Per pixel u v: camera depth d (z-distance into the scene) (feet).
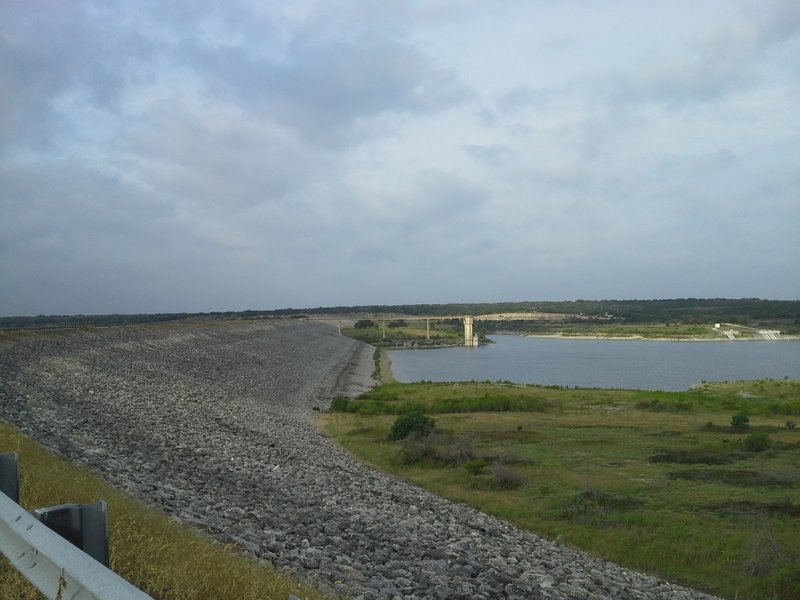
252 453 98.32
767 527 78.13
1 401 79.46
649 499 95.50
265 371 257.75
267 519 53.72
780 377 394.93
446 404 209.97
